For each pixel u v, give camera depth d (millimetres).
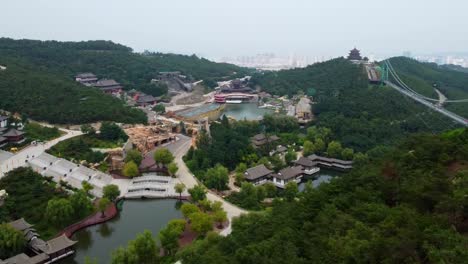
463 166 70125
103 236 101562
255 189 117438
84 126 167250
